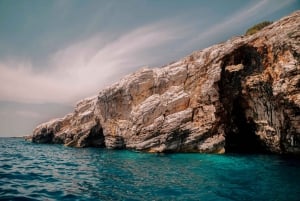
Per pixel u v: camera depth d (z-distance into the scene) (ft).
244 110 70.13
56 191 32.68
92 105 114.62
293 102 53.36
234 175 42.16
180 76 78.13
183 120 69.15
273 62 60.44
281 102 56.54
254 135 70.69
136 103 84.38
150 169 48.42
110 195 31.40
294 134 57.47
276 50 59.00
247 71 66.74
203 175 42.39
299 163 52.11
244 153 67.77
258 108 65.16
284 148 61.67
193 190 33.71
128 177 41.88
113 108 90.58
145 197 30.71
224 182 37.68
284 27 58.90
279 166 49.19
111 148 88.84
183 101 73.15
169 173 44.39
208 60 72.95
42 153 83.82
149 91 83.25
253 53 65.31
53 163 59.06
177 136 69.46
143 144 73.41
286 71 54.70
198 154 65.92
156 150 70.95
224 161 55.26
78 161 62.18
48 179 40.01
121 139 86.38
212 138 67.72
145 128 73.67
